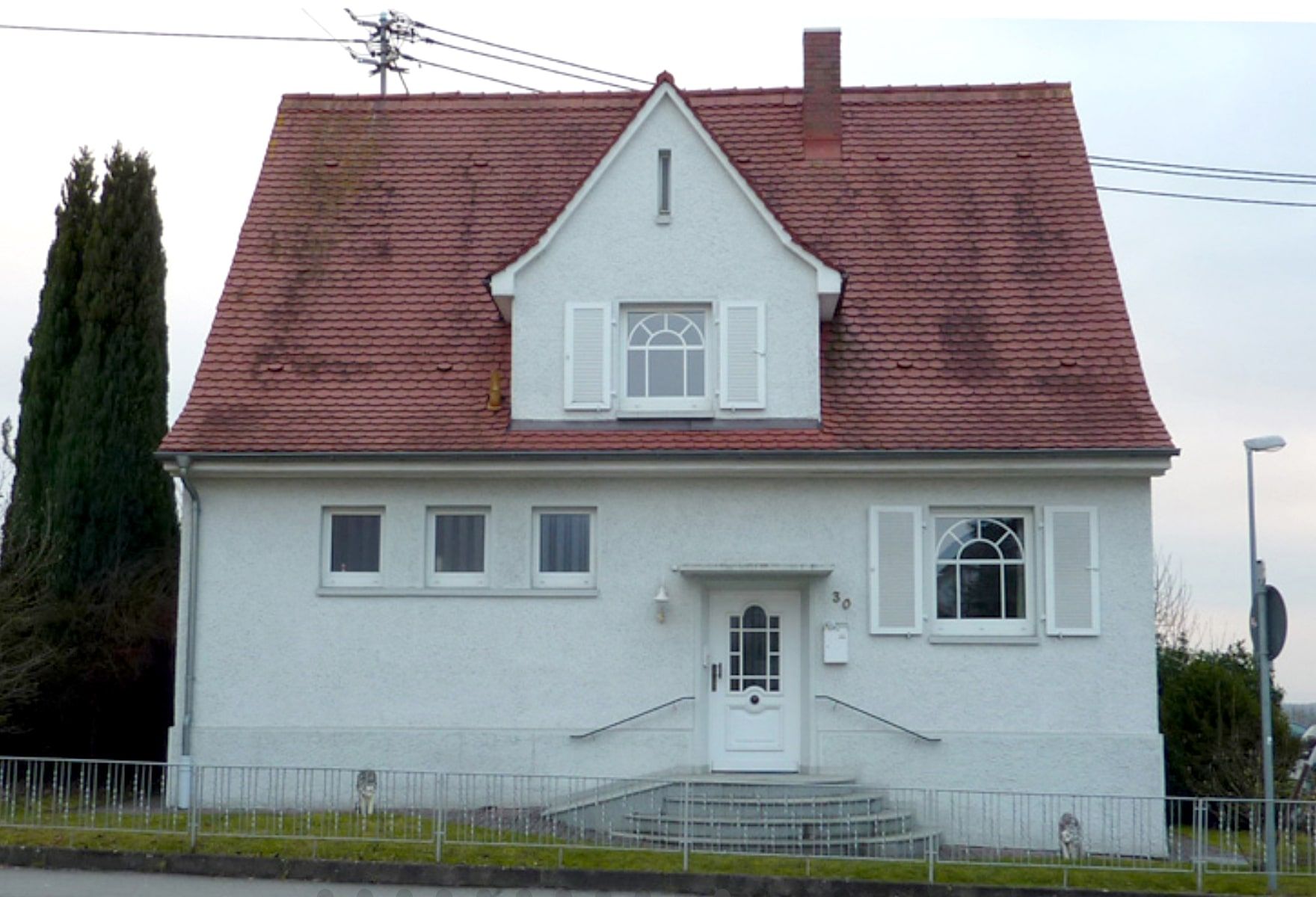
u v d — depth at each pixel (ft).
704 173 72.54
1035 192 79.87
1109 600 68.80
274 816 62.23
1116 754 67.87
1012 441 68.85
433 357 74.43
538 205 80.69
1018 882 55.11
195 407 71.77
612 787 65.72
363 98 85.76
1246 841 58.34
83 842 57.21
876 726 68.69
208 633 70.13
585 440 70.08
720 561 69.82
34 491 86.22
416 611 70.08
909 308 75.25
